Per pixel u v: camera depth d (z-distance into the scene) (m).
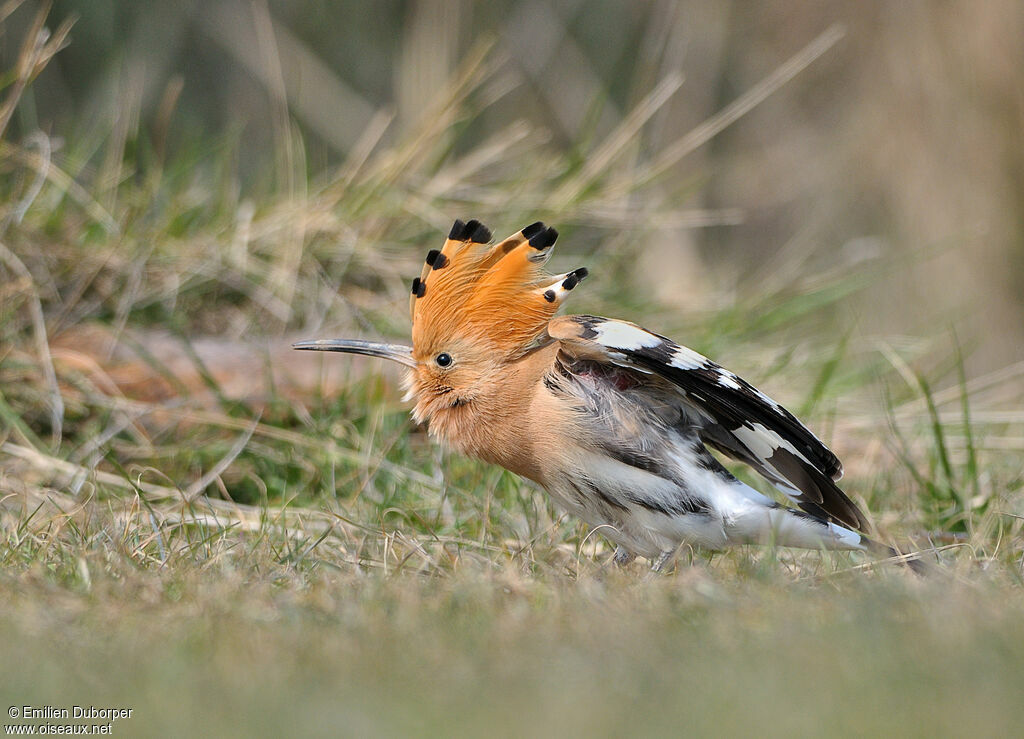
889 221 18.95
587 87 20.88
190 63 20.36
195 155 14.23
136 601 6.63
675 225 14.53
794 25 19.84
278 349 12.10
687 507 7.97
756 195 19.92
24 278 11.68
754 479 10.59
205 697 4.89
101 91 17.80
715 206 20.05
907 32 18.80
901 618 5.92
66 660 5.43
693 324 13.57
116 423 11.15
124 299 12.31
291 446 11.04
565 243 14.15
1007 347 17.72
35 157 12.62
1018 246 18.00
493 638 5.74
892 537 8.87
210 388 11.41
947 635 5.43
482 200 14.00
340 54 21.03
